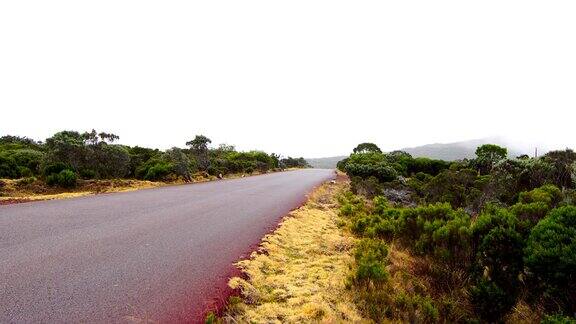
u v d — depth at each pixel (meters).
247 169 43.53
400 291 5.71
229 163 39.59
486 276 5.94
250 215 11.84
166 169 24.25
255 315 4.73
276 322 4.61
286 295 5.49
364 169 30.61
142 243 7.40
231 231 9.18
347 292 5.72
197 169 30.95
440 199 18.20
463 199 17.88
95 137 22.08
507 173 18.84
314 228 10.57
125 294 4.81
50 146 21.58
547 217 5.81
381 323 4.88
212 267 6.23
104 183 18.69
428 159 50.41
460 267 6.57
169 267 6.05
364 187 22.17
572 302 4.99
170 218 10.35
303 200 17.17
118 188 17.95
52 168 18.39
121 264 5.99
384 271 6.00
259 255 7.28
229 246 7.71
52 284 4.93
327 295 5.53
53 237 7.34
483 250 6.03
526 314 5.60
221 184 24.11
